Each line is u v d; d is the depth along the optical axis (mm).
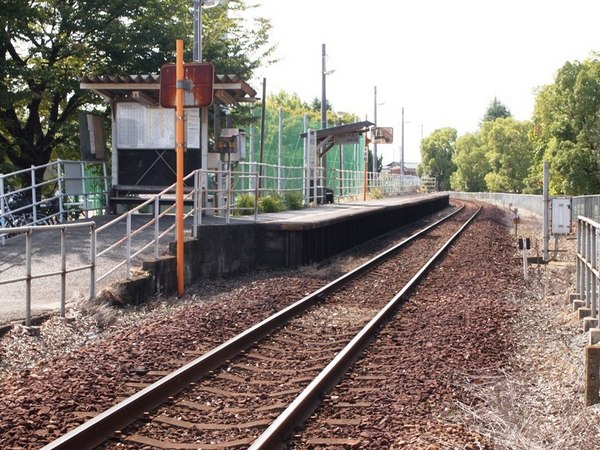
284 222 19188
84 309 11156
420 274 17172
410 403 7398
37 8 22234
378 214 31391
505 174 82688
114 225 18891
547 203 20359
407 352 9664
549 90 46812
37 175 24859
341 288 15648
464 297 14453
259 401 7492
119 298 12250
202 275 16281
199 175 17188
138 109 21297
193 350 9570
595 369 7078
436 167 125938
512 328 11547
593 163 44438
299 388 7848
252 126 32750
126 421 6645
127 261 13031
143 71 25453
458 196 109125
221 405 7375
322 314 12789
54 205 24359
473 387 8047
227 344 9289
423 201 46781
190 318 11375
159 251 15383
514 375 8633
